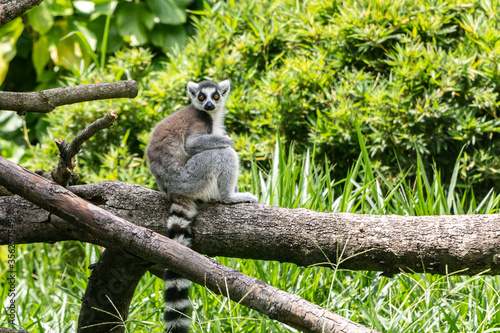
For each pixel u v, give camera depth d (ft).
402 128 39.70
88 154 47.57
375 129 39.75
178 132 28.71
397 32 42.73
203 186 26.96
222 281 19.30
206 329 27.53
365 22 42.11
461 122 38.99
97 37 57.11
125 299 25.20
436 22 41.37
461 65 39.32
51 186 20.95
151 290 31.96
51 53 55.72
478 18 41.24
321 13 45.32
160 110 45.96
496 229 20.25
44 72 58.08
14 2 21.79
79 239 23.70
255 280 19.15
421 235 20.94
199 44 47.29
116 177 44.47
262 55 45.73
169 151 27.35
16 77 62.23
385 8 42.24
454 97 41.34
